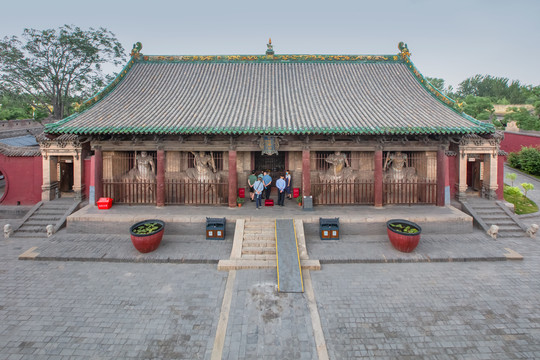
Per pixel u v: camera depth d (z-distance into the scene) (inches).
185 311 431.8
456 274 533.3
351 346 365.1
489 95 4119.1
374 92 901.8
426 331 390.3
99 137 755.4
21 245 663.8
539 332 388.5
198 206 781.3
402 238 589.0
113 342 371.6
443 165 760.3
